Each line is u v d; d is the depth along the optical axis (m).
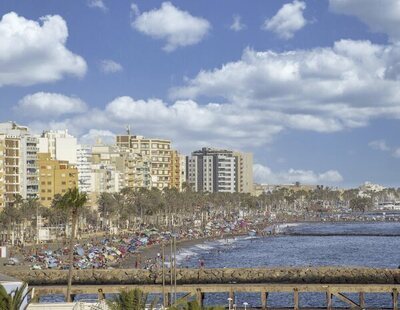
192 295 127.56
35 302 82.19
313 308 130.12
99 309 72.38
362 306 131.50
